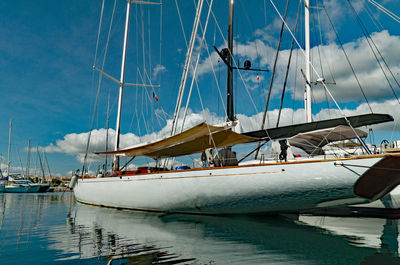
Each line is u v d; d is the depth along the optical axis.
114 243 4.23
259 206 6.10
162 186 7.11
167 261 3.27
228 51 10.41
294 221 6.42
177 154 9.22
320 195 5.43
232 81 10.37
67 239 4.54
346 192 5.27
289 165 5.52
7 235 4.89
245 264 3.16
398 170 4.78
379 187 5.28
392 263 3.18
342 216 7.32
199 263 3.19
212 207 6.55
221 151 7.41
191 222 6.19
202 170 6.41
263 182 5.69
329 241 4.36
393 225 6.02
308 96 10.80
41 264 3.16
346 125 6.75
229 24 10.77
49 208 10.07
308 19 11.66
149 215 7.39
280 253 3.63
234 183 5.97
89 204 10.58
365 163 4.93
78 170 11.92
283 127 7.16
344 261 3.27
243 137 7.66
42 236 4.80
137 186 7.82
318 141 8.12
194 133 7.05
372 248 3.91
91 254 3.59
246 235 4.79
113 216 7.34
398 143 7.30
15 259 3.35
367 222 6.42
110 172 11.75
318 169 5.30
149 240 4.42
